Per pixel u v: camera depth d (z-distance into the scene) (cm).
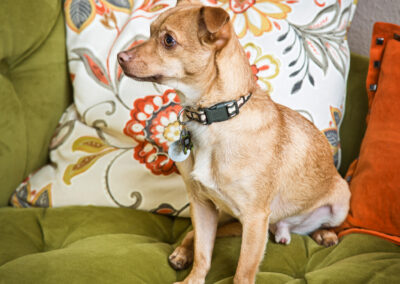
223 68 115
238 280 121
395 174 142
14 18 158
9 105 157
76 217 151
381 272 117
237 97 118
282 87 164
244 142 120
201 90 117
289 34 166
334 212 155
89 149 167
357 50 205
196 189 132
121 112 164
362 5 197
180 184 160
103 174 160
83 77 167
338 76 170
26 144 162
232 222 156
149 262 128
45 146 172
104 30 169
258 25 166
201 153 124
